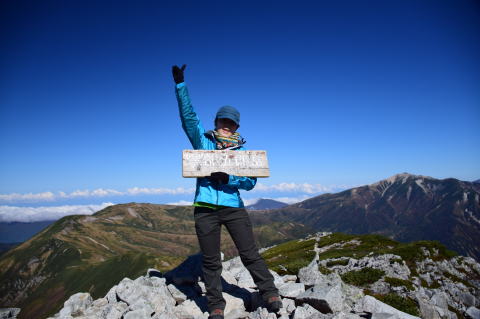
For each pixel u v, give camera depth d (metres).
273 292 2.30
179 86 2.36
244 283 3.04
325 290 2.32
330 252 7.80
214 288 2.27
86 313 2.76
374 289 4.06
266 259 8.87
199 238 2.29
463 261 5.70
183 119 2.40
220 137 2.49
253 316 2.31
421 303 3.25
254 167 2.43
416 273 5.07
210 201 2.22
